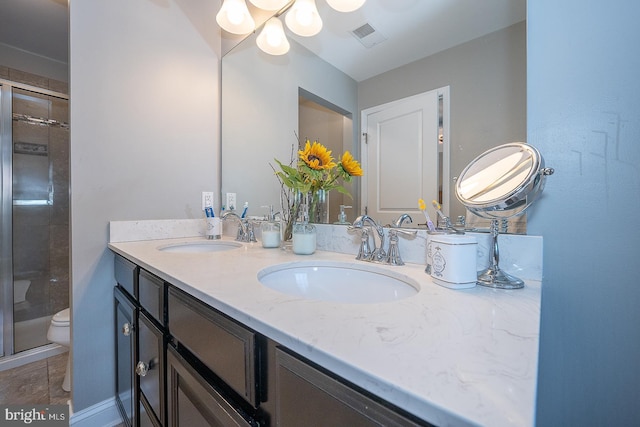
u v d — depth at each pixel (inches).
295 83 52.2
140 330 38.2
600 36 24.0
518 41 28.0
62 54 92.6
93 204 50.7
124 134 53.9
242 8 54.1
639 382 22.9
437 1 34.7
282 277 34.5
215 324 22.9
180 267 33.0
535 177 23.7
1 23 78.4
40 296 85.3
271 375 18.1
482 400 10.0
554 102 25.8
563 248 25.3
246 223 57.4
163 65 59.0
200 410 24.6
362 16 42.2
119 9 53.3
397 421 11.4
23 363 73.2
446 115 33.5
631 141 22.9
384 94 39.8
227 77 66.2
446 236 25.3
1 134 78.5
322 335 15.2
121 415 49.1
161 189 58.7
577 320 24.8
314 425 15.0
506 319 17.5
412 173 36.5
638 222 22.7
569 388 25.2
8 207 79.1
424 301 20.9
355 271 34.7
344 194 43.1
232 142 64.7
